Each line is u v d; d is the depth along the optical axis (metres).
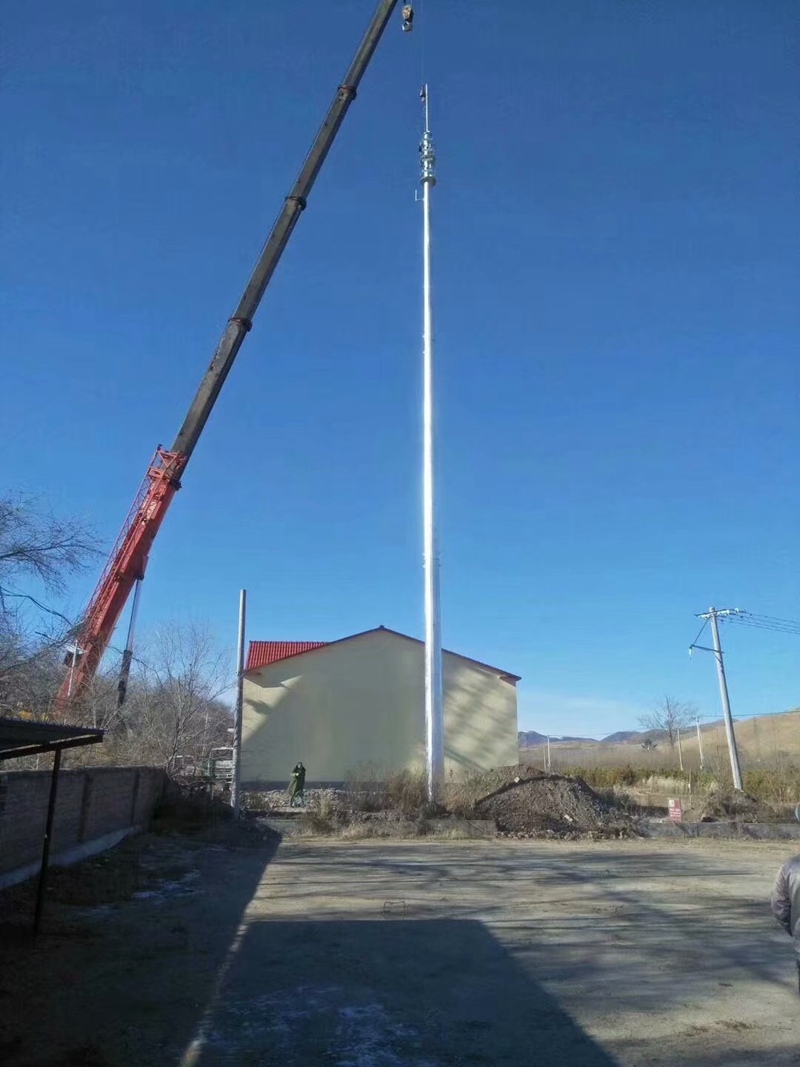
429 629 26.56
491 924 10.95
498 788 25.88
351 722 37.44
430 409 27.91
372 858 18.16
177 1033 6.53
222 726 37.00
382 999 7.53
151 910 11.61
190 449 26.22
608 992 7.82
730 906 12.41
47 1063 5.77
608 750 85.94
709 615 40.78
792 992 7.83
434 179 29.89
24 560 14.59
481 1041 6.45
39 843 13.02
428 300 28.84
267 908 11.99
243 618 25.19
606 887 14.23
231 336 26.88
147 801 21.48
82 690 22.97
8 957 8.62
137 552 25.08
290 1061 5.98
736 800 29.11
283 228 27.83
